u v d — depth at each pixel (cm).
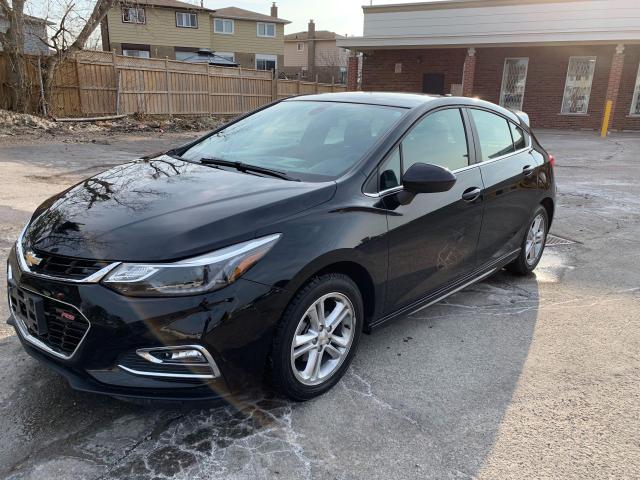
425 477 241
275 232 264
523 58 2173
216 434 263
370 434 268
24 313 266
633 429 281
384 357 347
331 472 241
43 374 303
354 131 355
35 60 1642
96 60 1816
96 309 234
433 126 374
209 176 324
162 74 2025
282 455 250
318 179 316
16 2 1562
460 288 404
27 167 925
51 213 289
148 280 234
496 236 431
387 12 2228
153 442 255
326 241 277
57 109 1756
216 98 2255
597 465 253
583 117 2123
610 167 1195
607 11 1862
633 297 464
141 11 3734
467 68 2114
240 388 260
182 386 243
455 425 279
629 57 2025
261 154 364
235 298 245
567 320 414
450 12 2106
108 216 268
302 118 395
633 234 673
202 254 244
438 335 382
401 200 325
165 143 1419
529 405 300
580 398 309
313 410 286
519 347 368
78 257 244
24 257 265
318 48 6175
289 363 273
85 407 278
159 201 283
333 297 293
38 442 251
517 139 480
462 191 377
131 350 236
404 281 339
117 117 1861
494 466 250
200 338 239
